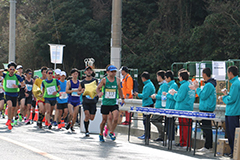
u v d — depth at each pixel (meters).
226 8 49.88
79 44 66.62
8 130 21.23
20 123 26.88
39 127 23.92
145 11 66.12
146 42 61.06
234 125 15.86
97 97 20.16
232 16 49.50
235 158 15.02
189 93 17.67
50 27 68.50
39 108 23.95
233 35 49.34
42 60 73.19
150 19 66.19
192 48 54.53
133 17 66.06
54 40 67.38
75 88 22.75
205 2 58.81
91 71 20.33
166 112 17.17
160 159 13.52
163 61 58.00
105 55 68.75
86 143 17.05
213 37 51.81
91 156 13.24
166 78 19.62
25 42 73.25
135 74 33.41
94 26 65.81
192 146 18.55
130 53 63.53
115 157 13.34
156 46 59.97
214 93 17.00
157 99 19.83
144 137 20.75
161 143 19.47
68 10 67.38
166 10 62.06
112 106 18.36
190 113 16.06
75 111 22.61
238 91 15.81
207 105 16.89
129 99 24.16
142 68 61.00
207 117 15.62
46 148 14.47
